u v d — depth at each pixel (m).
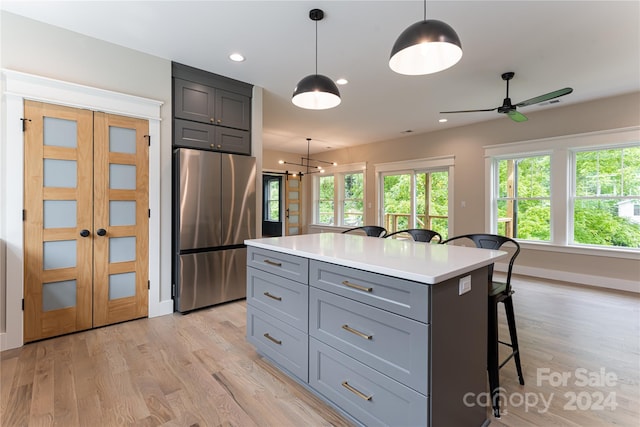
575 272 4.15
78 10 2.18
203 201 3.08
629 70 3.09
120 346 2.29
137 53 2.77
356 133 5.86
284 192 8.08
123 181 2.70
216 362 2.08
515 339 1.84
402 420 1.25
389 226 6.53
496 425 1.50
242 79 3.40
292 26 2.37
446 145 5.49
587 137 4.01
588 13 2.16
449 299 1.24
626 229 3.89
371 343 1.36
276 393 1.75
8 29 2.20
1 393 1.71
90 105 2.51
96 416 1.54
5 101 2.18
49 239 2.37
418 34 1.39
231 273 3.31
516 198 4.77
